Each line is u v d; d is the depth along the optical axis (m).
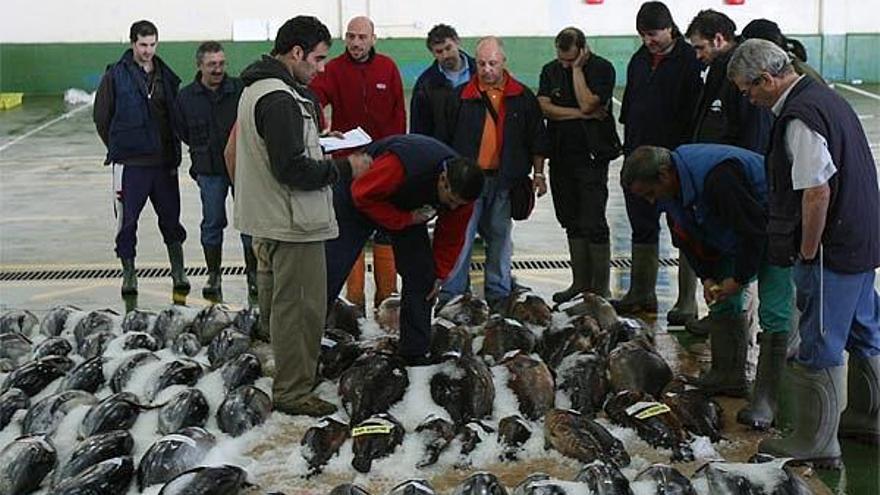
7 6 21.05
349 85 7.31
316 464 4.70
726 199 4.90
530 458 4.79
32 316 6.74
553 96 7.16
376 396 5.20
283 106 4.94
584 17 21.50
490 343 5.95
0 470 4.47
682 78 6.65
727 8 21.27
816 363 4.66
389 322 6.54
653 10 6.62
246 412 5.08
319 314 5.30
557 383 5.54
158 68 7.80
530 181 7.08
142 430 5.04
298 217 5.09
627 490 4.08
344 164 5.34
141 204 7.85
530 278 8.45
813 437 4.75
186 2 21.14
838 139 4.36
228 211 11.20
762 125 5.96
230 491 4.21
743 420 5.23
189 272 8.77
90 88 21.28
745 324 5.63
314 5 21.27
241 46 21.09
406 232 5.66
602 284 7.35
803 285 4.61
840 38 21.23
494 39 6.91
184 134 7.73
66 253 9.38
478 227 7.16
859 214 4.45
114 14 21.19
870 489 4.57
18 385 5.55
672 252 9.16
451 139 6.98
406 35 21.34
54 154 14.74
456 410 5.12
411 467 4.68
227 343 5.95
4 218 10.81
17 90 21.30
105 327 6.45
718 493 4.16
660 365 5.49
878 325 4.82
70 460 4.56
